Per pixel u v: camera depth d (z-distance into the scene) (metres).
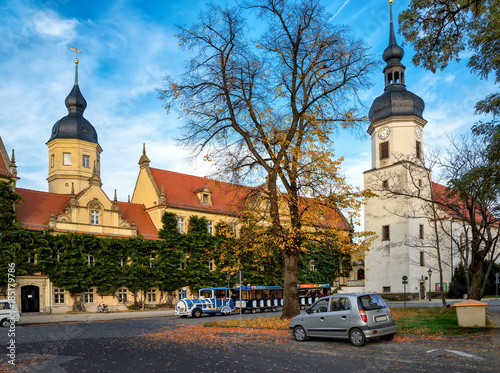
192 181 57.41
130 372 11.56
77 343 17.97
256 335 19.02
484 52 15.93
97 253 44.34
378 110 58.03
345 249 24.19
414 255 54.94
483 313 19.19
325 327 16.03
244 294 41.38
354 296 15.72
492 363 11.80
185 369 11.80
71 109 63.03
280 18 24.06
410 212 54.72
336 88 24.28
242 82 24.48
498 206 22.70
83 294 43.22
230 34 24.11
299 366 11.95
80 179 59.66
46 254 41.12
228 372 11.34
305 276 58.75
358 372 11.06
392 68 58.66
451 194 19.50
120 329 24.70
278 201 23.98
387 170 56.81
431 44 15.73
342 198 23.11
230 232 27.12
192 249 51.12
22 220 41.94
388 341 15.93
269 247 25.77
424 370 11.12
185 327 24.73
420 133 57.44
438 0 14.70
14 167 41.50
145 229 49.97
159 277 47.62
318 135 23.05
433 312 27.23
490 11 14.23
